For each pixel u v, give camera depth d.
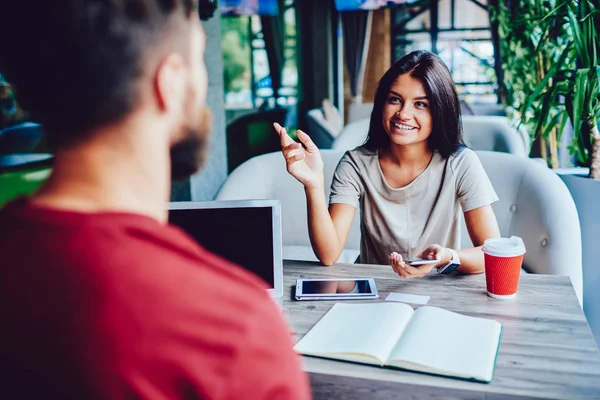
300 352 0.94
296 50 9.44
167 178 0.39
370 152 1.67
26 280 0.34
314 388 0.86
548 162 3.29
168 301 0.33
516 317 1.06
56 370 0.32
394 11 9.91
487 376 0.82
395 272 1.34
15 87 0.36
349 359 0.91
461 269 1.31
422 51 1.55
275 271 1.15
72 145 0.36
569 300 1.15
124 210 0.36
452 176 1.57
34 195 0.37
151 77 0.36
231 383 0.33
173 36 0.37
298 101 9.60
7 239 0.35
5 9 0.35
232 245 1.16
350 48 9.34
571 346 0.94
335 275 1.34
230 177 2.24
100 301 0.32
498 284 1.14
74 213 0.35
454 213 1.62
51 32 0.35
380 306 1.08
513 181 2.08
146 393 0.31
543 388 0.80
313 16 9.16
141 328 0.32
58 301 0.33
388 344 0.93
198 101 0.39
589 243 2.24
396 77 1.52
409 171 1.61
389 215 1.64
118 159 0.36
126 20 0.35
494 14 3.71
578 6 2.19
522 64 3.04
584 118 2.25
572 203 1.93
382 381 0.84
